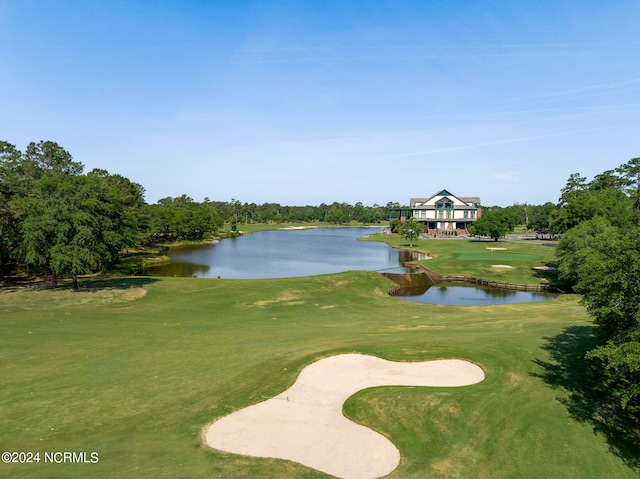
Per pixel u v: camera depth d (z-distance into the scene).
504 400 17.42
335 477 12.87
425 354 22.70
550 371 20.25
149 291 41.78
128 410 16.67
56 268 38.25
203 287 44.06
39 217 39.56
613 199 65.75
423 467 13.53
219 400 17.70
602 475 13.30
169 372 20.58
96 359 22.33
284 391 18.72
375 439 15.22
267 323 31.84
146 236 90.38
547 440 14.85
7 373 20.17
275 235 168.25
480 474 13.21
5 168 67.06
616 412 16.80
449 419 16.11
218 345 25.03
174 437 14.73
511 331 27.89
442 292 53.78
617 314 15.88
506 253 84.75
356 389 19.02
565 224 66.50
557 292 53.50
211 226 135.25
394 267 73.56
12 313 32.34
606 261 16.75
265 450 14.26
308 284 47.53
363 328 30.28
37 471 12.12
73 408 16.73
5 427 15.12
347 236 161.00
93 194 43.19
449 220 143.88
